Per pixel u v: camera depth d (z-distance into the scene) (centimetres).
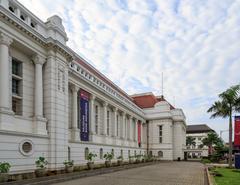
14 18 2041
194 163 5291
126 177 2319
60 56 2580
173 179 2216
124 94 5875
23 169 2045
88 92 3481
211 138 8394
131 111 5484
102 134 3972
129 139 5344
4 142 1895
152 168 3550
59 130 2473
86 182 1952
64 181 2008
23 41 2186
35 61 2377
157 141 6606
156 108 6712
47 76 2459
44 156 2295
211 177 2284
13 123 2025
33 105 2370
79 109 3238
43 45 2438
